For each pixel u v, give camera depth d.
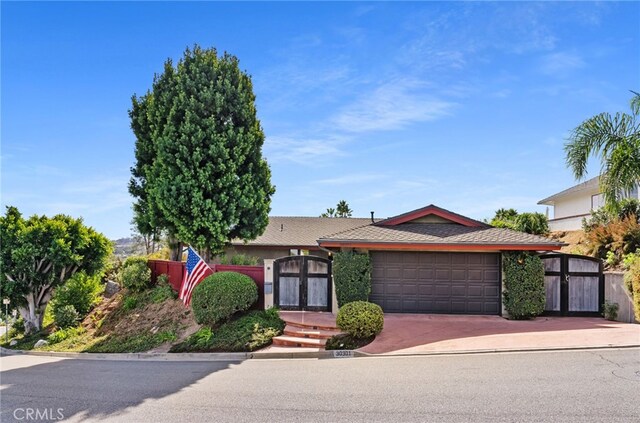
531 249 15.82
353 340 13.37
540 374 9.41
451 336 13.30
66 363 14.41
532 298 15.74
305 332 14.19
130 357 14.87
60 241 22.03
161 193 21.55
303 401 8.17
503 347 11.89
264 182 24.03
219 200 21.56
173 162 21.59
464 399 7.96
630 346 11.62
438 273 16.95
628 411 7.16
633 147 16.98
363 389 8.81
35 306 23.33
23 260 22.00
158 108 23.44
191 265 17.41
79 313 22.11
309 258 17.44
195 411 7.81
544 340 12.41
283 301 17.42
